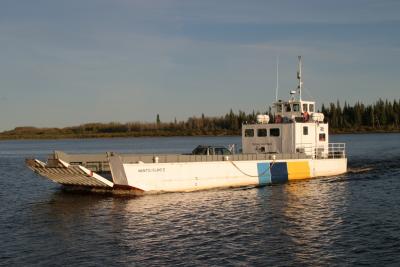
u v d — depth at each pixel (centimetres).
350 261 2042
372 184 4188
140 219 2830
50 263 2062
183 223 2720
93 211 3083
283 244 2291
